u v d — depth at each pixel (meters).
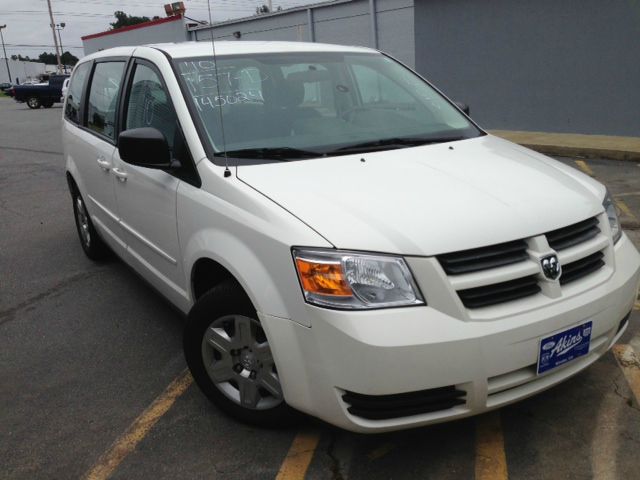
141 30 26.28
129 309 4.56
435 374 2.29
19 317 4.51
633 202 6.86
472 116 12.80
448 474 2.62
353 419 2.41
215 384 3.03
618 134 10.77
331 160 3.10
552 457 2.69
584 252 2.65
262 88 3.56
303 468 2.71
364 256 2.36
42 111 28.94
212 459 2.80
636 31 10.14
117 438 3.00
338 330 2.31
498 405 2.44
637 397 3.09
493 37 12.03
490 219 2.52
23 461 2.86
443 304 2.32
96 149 4.51
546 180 2.97
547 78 11.48
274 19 20.11
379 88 3.98
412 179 2.85
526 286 2.48
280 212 2.58
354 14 17.62
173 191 3.24
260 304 2.55
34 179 10.13
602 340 2.71
